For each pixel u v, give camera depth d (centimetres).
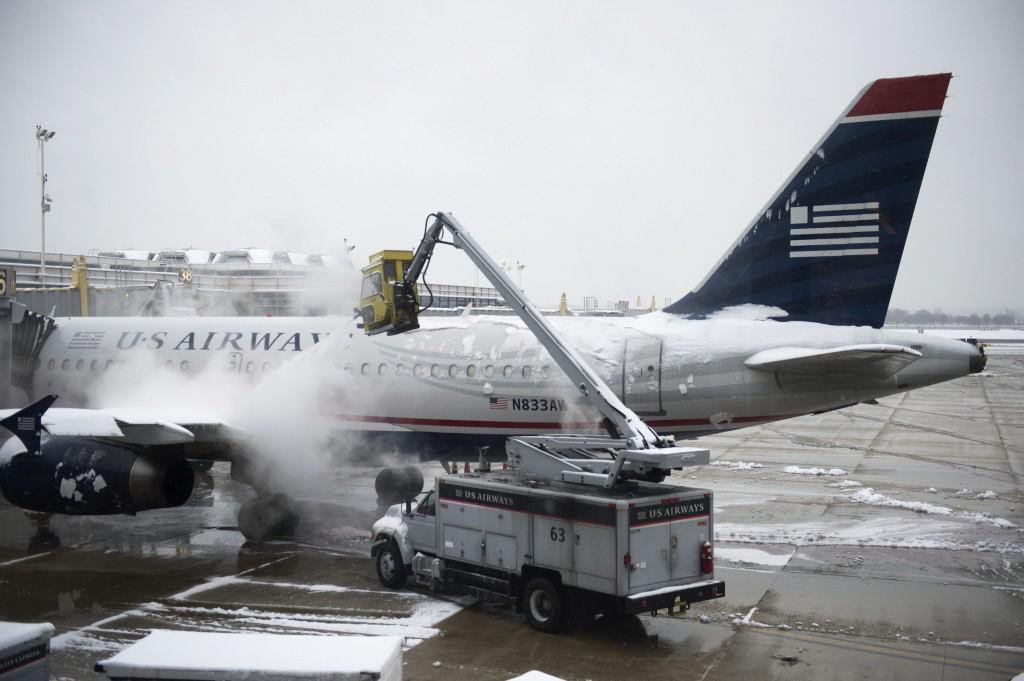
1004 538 1752
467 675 1068
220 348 2050
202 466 2541
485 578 1313
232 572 1548
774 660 1115
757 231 1650
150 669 773
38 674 788
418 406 1811
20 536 1838
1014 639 1187
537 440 1390
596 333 1709
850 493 2238
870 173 1576
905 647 1157
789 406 1591
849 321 1605
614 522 1133
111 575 1533
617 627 1246
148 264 6031
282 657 788
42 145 4769
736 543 1725
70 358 2209
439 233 1584
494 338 1777
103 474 1641
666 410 1633
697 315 1694
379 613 1316
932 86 1535
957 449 3047
